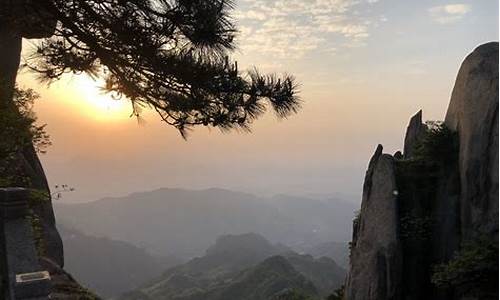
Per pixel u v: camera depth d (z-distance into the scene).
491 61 13.72
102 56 9.94
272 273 126.81
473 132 13.21
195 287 159.38
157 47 9.27
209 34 8.94
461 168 13.71
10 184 10.61
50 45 10.52
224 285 141.00
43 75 10.80
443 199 14.33
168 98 10.30
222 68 9.49
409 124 19.75
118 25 9.14
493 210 11.66
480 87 13.53
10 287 5.32
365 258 14.57
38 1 9.28
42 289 5.01
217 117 10.01
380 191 15.24
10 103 9.77
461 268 10.74
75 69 10.77
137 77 10.31
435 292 13.62
